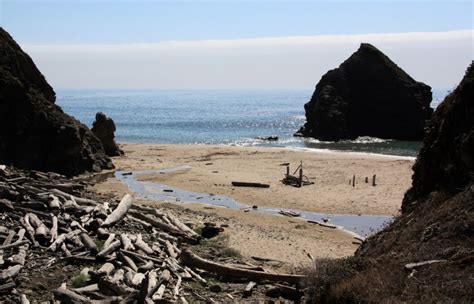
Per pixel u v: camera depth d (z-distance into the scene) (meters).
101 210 23.03
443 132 18.75
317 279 14.34
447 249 13.38
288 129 110.62
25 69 45.03
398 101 93.00
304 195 37.56
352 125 94.06
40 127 42.03
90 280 16.14
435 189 18.42
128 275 16.69
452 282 11.64
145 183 41.47
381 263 14.35
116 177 44.03
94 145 48.19
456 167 17.44
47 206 22.34
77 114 150.88
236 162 53.34
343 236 27.00
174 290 16.80
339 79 94.94
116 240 19.75
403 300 11.58
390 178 43.84
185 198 36.22
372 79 94.75
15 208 21.39
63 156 42.56
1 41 43.50
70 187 27.66
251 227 27.67
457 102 18.58
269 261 21.53
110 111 172.62
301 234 26.92
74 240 19.28
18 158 40.62
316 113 91.69
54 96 48.06
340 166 50.31
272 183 41.88
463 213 14.72
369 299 12.11
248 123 125.88
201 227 25.98
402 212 20.23
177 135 92.19
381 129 93.88
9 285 15.05
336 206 34.31
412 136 91.88
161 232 23.16
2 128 40.31
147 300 14.80
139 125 113.38
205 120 134.00
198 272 19.27
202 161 54.12
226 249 22.48
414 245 14.81
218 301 16.81
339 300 12.91
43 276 16.36
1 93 40.56
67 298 14.51
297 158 56.34
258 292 17.94
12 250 17.73
